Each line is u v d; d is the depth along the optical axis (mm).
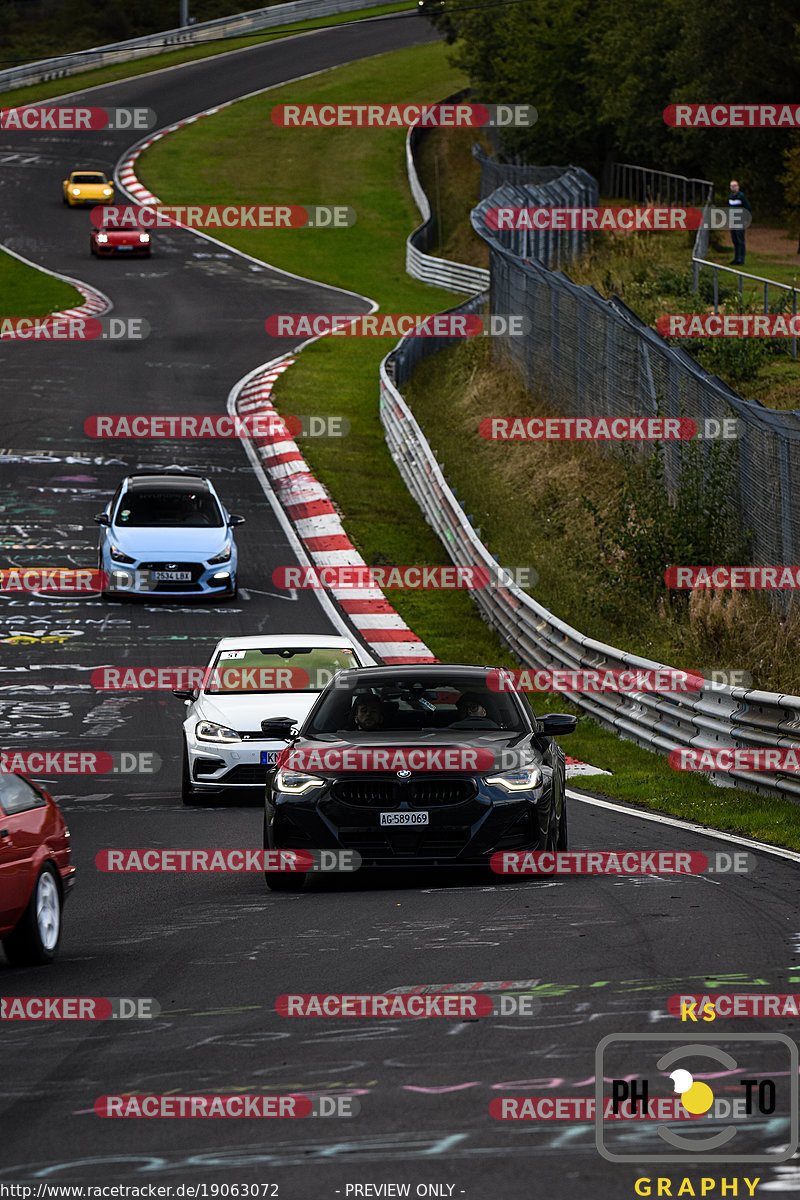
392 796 40281
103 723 75000
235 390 169625
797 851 44844
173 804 58906
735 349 114438
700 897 37219
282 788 40969
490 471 126812
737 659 73438
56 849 34188
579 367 122250
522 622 88000
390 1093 22125
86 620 96312
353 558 113375
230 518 105500
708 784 59125
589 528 106688
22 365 180000
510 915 35688
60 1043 25672
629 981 28422
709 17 185875
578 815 53188
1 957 35438
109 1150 20078
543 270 134375
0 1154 20047
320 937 33969
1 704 78500
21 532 117812
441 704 44844
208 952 32906
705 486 88375
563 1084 22312
